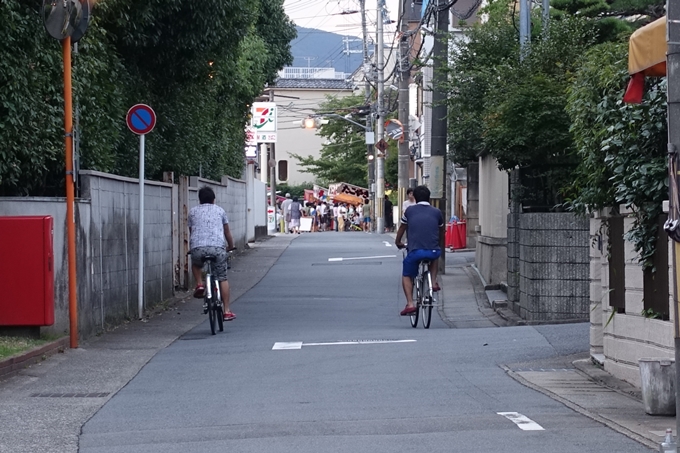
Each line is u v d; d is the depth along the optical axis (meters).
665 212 8.59
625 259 9.64
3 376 10.16
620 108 9.17
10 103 11.62
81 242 12.98
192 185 21.69
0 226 11.91
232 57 21.98
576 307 14.71
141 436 7.53
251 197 36.38
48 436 7.60
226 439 7.32
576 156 15.30
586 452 6.71
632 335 9.47
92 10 13.94
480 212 23.53
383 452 6.79
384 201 51.59
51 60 12.65
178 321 15.69
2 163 11.81
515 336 12.96
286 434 7.45
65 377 10.39
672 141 6.18
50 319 11.97
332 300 18.77
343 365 10.85
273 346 12.54
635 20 19.67
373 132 55.41
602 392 9.16
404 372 10.31
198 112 21.62
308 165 79.25
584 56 13.59
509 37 19.09
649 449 6.79
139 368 10.98
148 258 17.12
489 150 16.78
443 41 20.89
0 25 11.39
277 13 30.66
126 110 17.25
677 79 6.14
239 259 28.48
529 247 14.94
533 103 15.01
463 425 7.66
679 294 6.22
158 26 16.97
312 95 89.25
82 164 14.35
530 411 8.24
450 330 14.17
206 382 9.96
